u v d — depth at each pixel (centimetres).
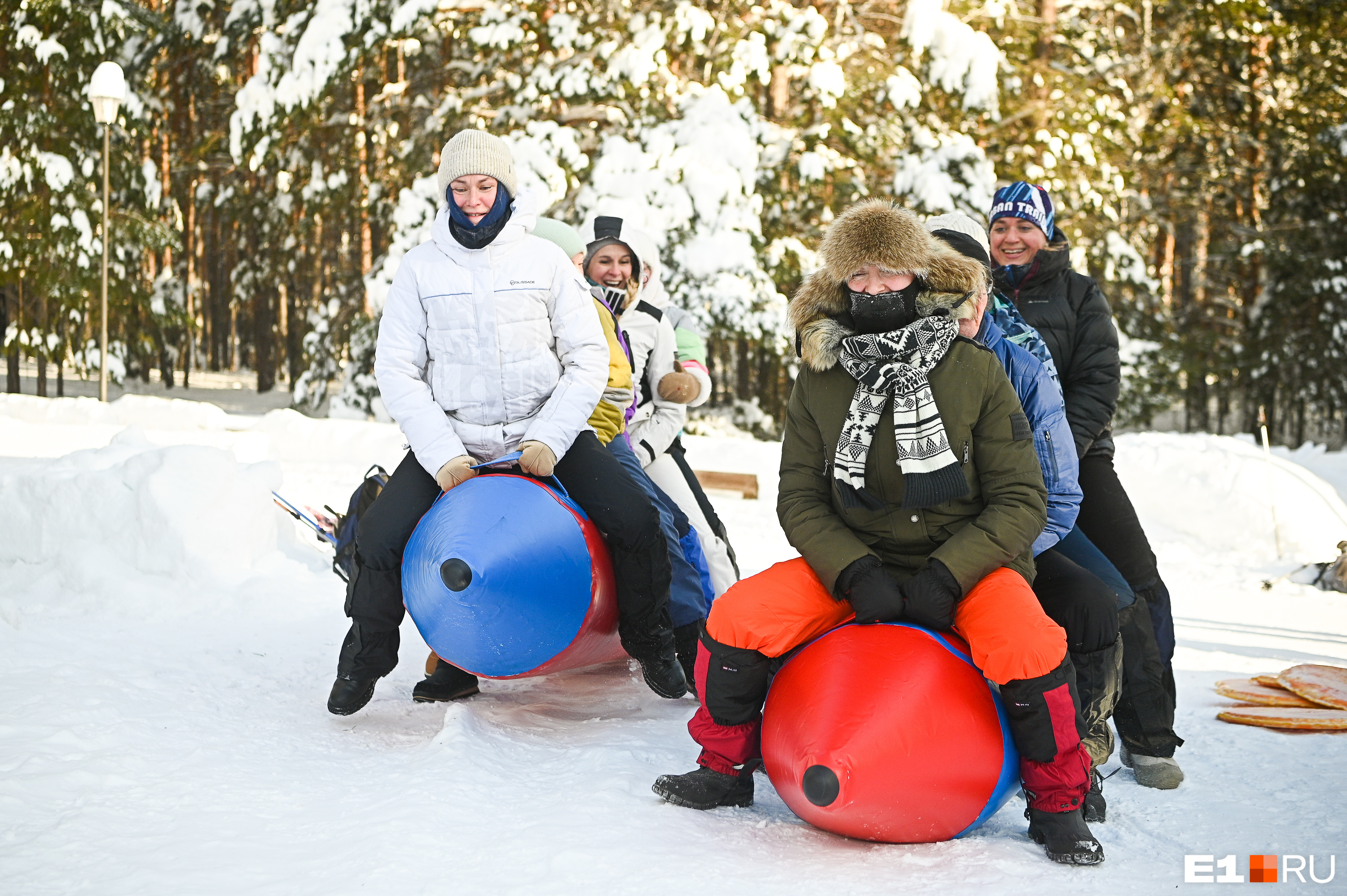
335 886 264
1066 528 350
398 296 405
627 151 1881
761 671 318
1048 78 2125
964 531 310
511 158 402
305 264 2947
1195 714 463
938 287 318
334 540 603
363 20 1925
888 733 284
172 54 2747
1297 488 1055
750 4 1973
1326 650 611
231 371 4484
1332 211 2675
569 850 285
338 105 2372
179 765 348
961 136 1970
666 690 422
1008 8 2152
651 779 348
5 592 565
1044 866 291
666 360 505
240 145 1991
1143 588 399
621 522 392
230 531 601
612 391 447
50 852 279
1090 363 415
